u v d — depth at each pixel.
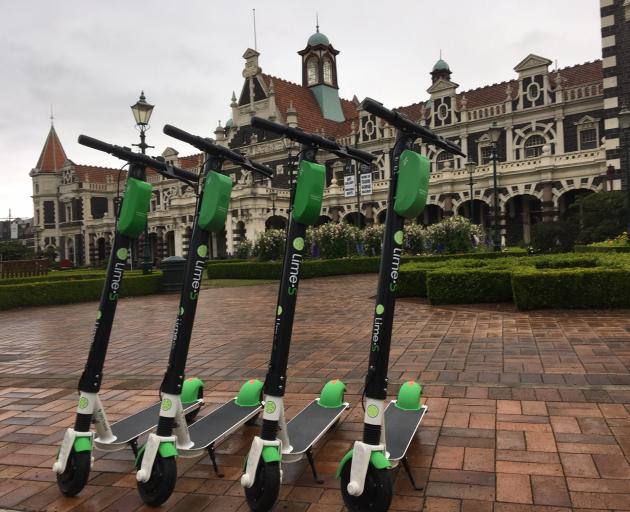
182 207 50.28
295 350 8.16
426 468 3.83
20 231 110.94
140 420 4.35
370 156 3.78
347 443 4.41
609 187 30.53
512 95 38.69
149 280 21.16
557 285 10.58
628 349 7.10
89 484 3.89
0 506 3.63
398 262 3.17
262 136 49.22
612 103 30.52
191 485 3.79
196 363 7.69
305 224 3.45
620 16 30.20
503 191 35.91
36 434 5.01
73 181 69.38
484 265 14.00
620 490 3.40
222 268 28.81
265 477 3.18
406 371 6.53
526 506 3.27
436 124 42.16
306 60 55.41
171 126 3.49
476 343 7.97
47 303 18.47
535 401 5.15
